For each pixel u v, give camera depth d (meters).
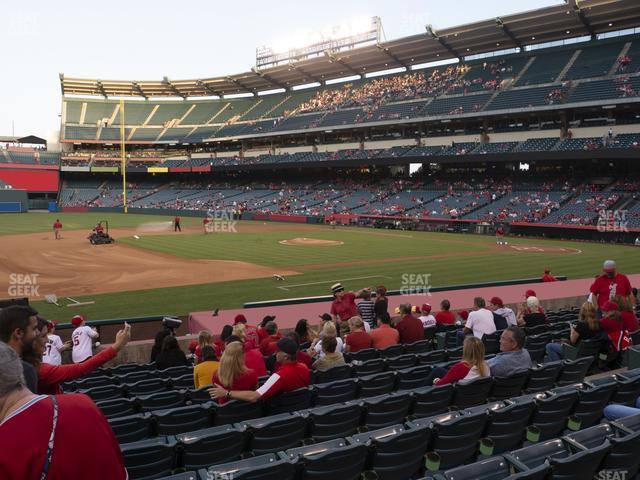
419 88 73.06
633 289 15.37
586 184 56.78
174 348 10.62
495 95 62.97
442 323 13.86
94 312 20.19
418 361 9.70
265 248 40.22
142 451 4.76
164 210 80.31
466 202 60.28
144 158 95.81
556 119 60.50
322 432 6.02
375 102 75.44
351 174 80.88
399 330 11.77
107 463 2.40
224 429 5.51
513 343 7.46
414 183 70.94
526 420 5.95
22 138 101.00
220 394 6.38
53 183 92.31
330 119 77.25
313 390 7.25
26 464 2.18
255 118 90.56
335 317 14.68
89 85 97.56
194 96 104.50
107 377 9.64
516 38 63.97
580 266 31.25
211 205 80.69
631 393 6.89
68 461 2.26
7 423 2.26
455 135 66.94
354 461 4.59
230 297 22.89
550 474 4.17
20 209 84.56
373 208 65.69
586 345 9.12
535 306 12.99
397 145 72.00
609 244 44.72
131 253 36.69
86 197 91.62
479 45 67.19
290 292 23.91
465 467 4.41
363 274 28.58
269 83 91.62
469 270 29.88
